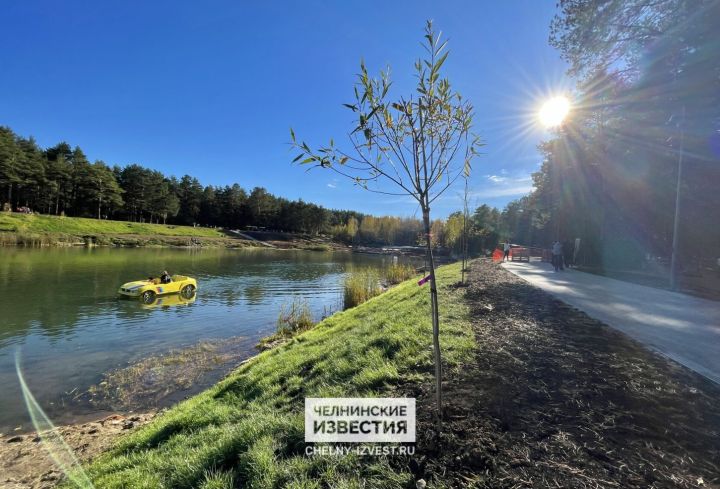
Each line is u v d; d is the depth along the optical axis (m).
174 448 3.65
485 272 15.11
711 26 10.09
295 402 4.07
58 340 10.08
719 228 14.73
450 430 2.77
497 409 3.02
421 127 2.58
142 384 7.23
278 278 25.81
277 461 2.78
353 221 92.56
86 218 61.28
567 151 21.47
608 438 2.54
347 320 9.17
